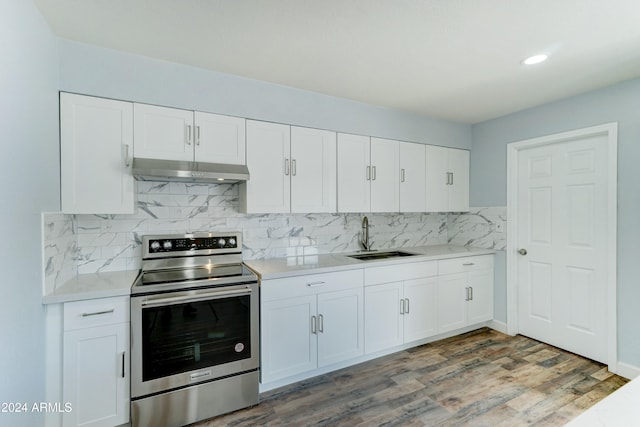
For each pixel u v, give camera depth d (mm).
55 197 1693
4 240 1166
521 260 3074
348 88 2465
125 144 1899
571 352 2689
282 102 2406
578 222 2631
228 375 1937
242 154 2266
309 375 2336
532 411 1922
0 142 1140
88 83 1812
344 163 2711
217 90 2168
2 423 1146
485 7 1448
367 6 1444
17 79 1268
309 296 2254
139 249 2230
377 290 2570
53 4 1437
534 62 2004
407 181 3072
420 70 2133
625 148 2289
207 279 1909
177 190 2355
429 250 3254
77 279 1910
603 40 1732
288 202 2455
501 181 3195
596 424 703
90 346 1616
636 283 2240
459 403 2008
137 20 1572
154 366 1733
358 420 1852
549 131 2775
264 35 1707
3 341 1157
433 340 2990
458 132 3408
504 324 3174
